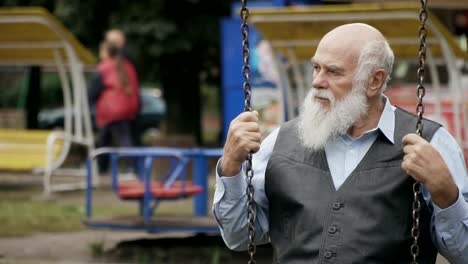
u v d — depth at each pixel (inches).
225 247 400.5
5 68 1039.0
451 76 437.1
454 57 444.8
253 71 652.1
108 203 552.7
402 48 454.3
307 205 174.6
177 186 416.5
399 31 425.1
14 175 719.1
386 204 171.8
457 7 562.3
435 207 168.7
